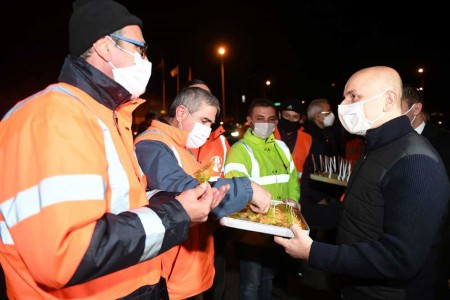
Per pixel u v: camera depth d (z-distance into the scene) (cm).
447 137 257
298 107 422
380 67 176
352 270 154
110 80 121
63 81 119
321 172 435
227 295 367
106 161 107
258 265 283
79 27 118
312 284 384
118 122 131
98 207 93
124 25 123
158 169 184
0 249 107
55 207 86
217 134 350
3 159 99
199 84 358
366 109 173
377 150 167
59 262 86
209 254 218
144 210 107
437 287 218
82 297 111
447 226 230
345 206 179
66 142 94
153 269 132
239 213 197
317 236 416
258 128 301
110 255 93
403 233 144
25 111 103
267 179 296
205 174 186
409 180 146
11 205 94
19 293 109
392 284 160
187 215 110
